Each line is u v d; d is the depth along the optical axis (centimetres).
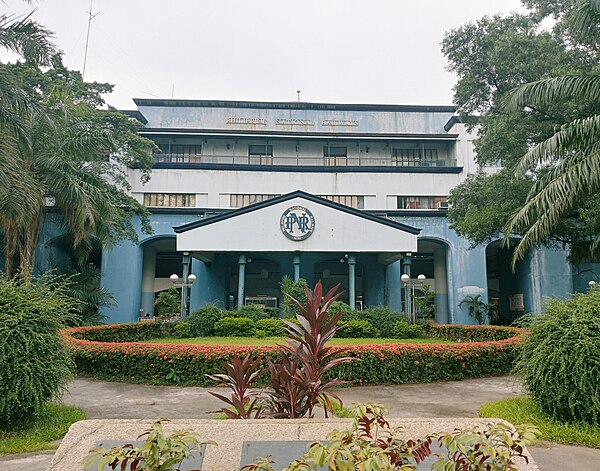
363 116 3250
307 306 478
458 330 1827
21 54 1076
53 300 648
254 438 345
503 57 1638
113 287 2645
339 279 2781
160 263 3123
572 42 1595
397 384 939
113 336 1633
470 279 2705
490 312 2747
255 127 3184
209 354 931
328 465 240
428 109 3259
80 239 1812
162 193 2838
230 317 1995
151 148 2620
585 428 543
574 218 1648
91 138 1716
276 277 2780
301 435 348
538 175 1647
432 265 3219
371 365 938
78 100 2169
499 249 3077
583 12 1010
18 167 1177
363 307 2717
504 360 1045
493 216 1694
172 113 3172
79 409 688
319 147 3134
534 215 1104
